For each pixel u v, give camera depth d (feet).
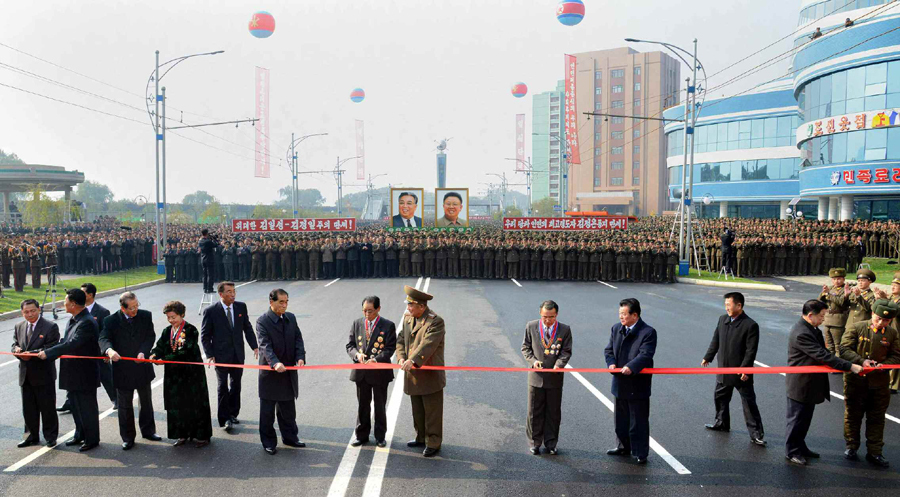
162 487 19.63
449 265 87.92
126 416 22.98
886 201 134.41
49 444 23.25
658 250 82.48
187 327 23.35
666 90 351.87
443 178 321.73
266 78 160.15
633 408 21.72
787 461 21.79
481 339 43.45
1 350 39.68
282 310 23.17
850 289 31.91
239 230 108.88
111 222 197.88
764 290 73.77
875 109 111.75
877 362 21.85
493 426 25.57
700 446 23.22
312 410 27.71
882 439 21.44
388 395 30.04
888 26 108.47
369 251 88.33
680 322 50.65
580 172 364.79
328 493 19.19
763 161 187.42
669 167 228.43
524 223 117.19
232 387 25.62
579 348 40.50
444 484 19.84
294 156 181.78
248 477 20.40
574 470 21.01
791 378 21.59
